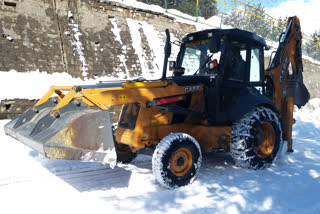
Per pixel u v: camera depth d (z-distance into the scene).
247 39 4.03
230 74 3.84
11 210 2.49
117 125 3.81
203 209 2.45
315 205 2.52
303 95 5.25
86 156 2.62
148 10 11.72
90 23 9.56
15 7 7.84
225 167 4.05
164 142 3.10
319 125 8.86
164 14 12.44
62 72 8.28
